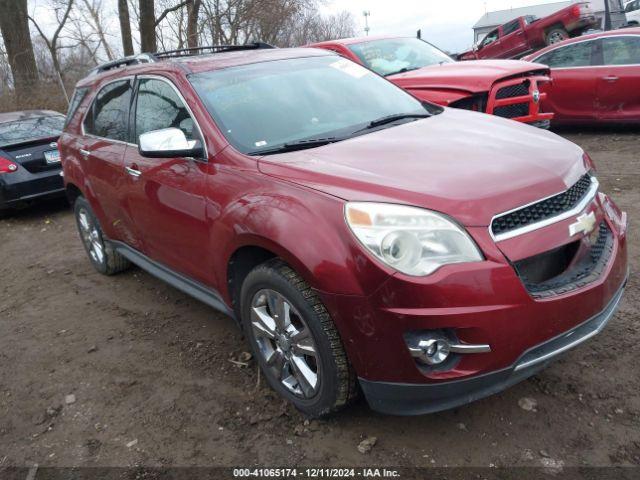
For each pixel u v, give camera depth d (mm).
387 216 2373
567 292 2477
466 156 2807
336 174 2668
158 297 4773
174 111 3641
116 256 5215
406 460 2613
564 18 16656
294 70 3912
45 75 18188
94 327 4340
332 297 2447
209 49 4914
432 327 2287
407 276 2291
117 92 4484
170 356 3752
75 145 5020
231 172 3064
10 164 7660
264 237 2674
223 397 3229
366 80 4125
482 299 2287
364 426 2852
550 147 3008
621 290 2869
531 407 2855
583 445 2586
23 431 3160
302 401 2887
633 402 2814
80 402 3359
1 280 5801
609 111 8594
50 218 8164
